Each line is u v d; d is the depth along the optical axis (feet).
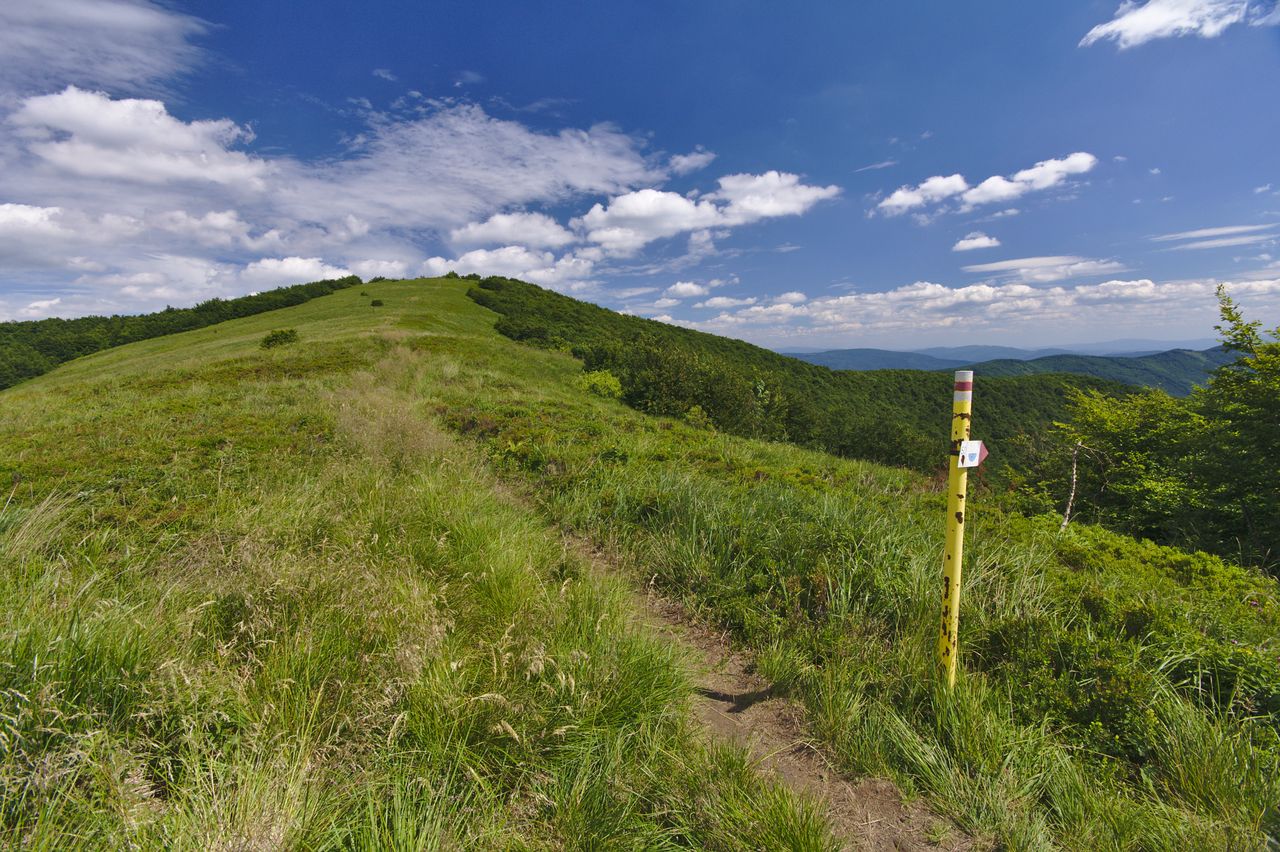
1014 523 18.10
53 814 5.26
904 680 9.61
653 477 22.03
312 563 11.25
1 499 16.12
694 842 6.42
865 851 6.64
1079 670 9.55
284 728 6.91
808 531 15.11
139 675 7.07
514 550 13.48
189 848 5.22
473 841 6.05
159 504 16.58
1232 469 27.91
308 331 106.22
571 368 88.84
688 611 13.09
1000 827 6.88
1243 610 12.10
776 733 8.87
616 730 7.88
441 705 7.52
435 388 51.37
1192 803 7.29
